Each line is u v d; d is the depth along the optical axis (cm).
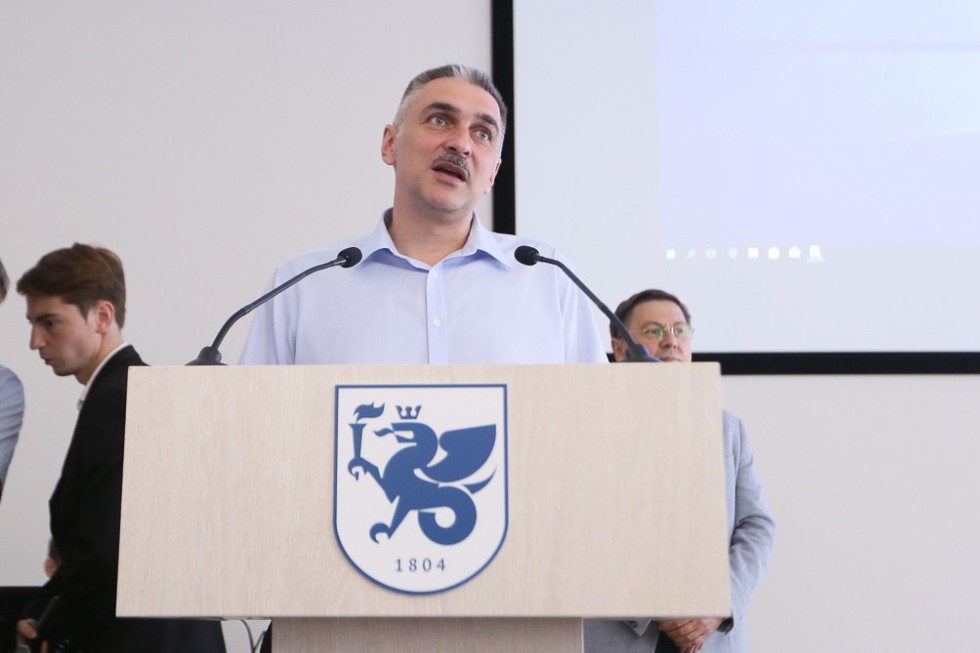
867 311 352
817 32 363
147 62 364
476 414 141
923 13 363
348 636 141
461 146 223
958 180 357
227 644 327
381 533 138
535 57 363
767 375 348
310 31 367
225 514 139
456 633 141
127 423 141
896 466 345
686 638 244
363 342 229
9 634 266
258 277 355
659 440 140
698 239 355
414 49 366
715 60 363
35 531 338
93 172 358
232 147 361
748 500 273
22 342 347
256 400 141
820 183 357
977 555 341
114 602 227
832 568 340
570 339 240
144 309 351
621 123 361
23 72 362
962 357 347
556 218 356
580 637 141
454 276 234
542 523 138
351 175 361
